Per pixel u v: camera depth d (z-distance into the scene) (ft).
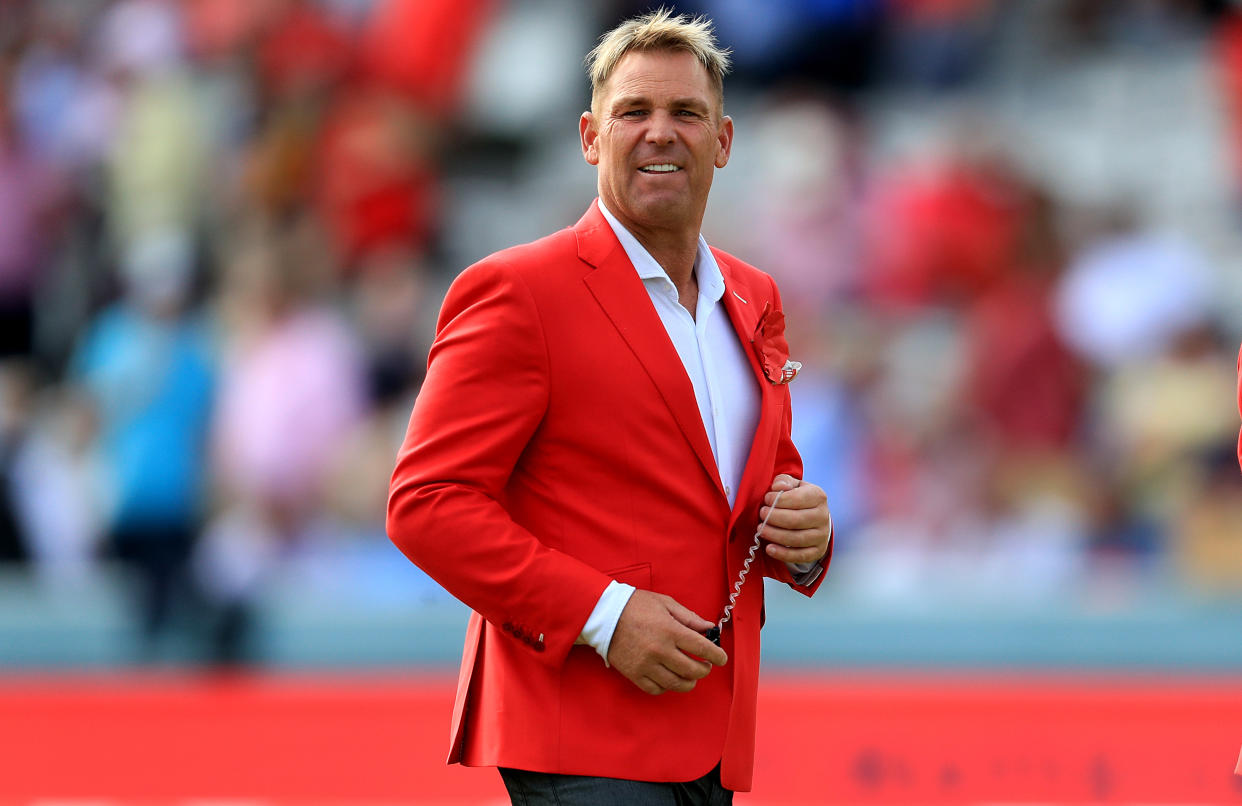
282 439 88.33
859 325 97.71
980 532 88.38
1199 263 101.24
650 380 30.63
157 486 84.07
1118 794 60.08
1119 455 90.94
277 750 63.72
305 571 85.10
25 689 72.84
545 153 115.85
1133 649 73.05
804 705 62.08
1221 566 85.76
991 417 92.12
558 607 29.04
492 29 116.78
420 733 63.52
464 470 29.66
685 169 31.09
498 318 30.09
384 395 94.63
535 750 29.94
